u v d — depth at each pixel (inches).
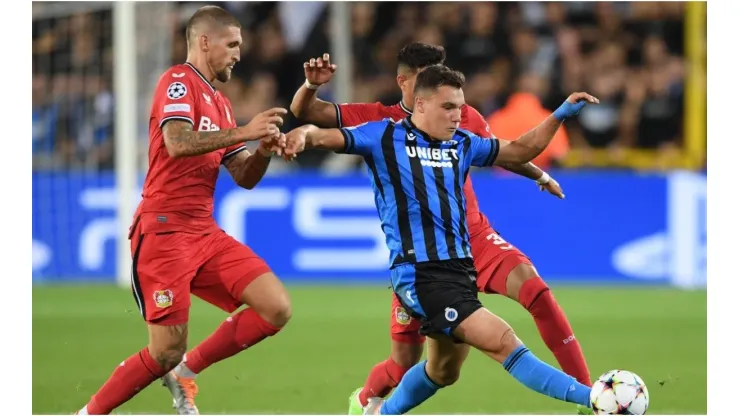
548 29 2290.8
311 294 1728.6
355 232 1870.1
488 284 818.2
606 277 1881.2
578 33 2289.6
